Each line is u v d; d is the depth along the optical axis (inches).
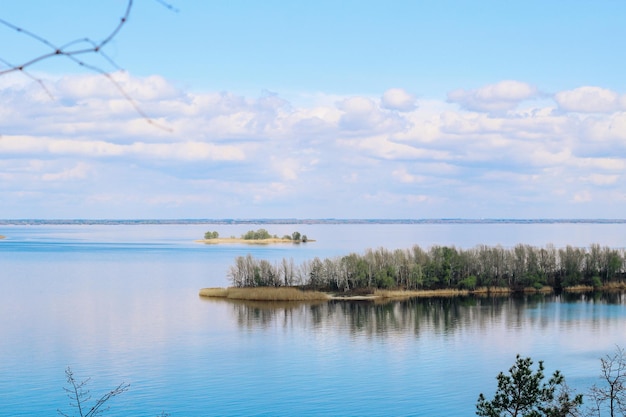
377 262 6171.3
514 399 1169.4
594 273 6594.5
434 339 3934.5
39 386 2866.6
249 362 3339.1
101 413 2487.7
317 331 4210.1
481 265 6304.1
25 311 4995.1
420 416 2469.2
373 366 3257.9
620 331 4138.8
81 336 4001.0
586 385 2691.9
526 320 4581.7
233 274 6353.3
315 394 2768.2
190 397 2711.6
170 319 4667.8
